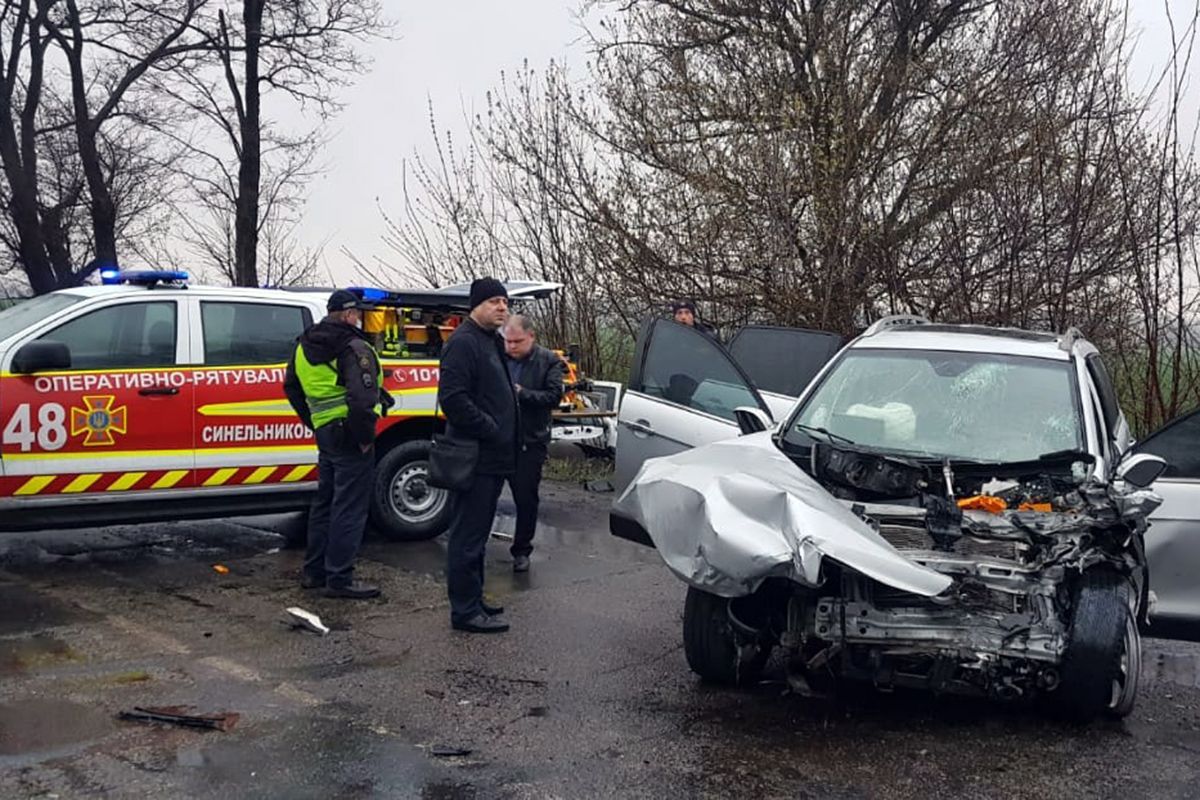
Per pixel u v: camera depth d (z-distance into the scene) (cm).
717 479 500
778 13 1388
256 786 438
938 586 460
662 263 1393
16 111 2028
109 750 469
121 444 772
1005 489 530
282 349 842
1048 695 533
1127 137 1127
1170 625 615
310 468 845
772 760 479
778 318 1344
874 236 1286
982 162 1212
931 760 484
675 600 741
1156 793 457
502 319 652
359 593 720
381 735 494
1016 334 682
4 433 732
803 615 519
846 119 1331
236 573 783
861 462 541
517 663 602
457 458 634
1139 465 534
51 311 775
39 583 742
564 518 1016
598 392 1128
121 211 2283
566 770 462
